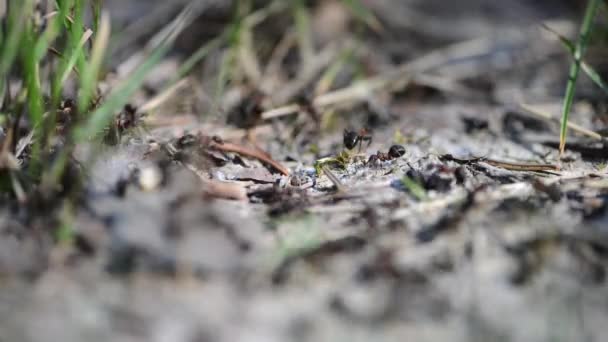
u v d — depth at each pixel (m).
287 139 0.33
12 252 0.27
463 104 0.35
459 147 0.32
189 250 0.27
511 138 0.33
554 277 0.27
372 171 0.30
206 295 0.26
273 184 0.30
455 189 0.29
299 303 0.26
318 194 0.29
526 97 0.36
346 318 0.26
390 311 0.26
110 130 0.30
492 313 0.26
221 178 0.30
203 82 0.36
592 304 0.26
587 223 0.28
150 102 0.33
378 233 0.28
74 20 0.29
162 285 0.26
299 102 0.34
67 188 0.28
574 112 0.34
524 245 0.28
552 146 0.32
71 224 0.27
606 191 0.29
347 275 0.27
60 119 0.30
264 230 0.28
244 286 0.27
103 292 0.26
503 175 0.30
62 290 0.26
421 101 0.36
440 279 0.27
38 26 0.29
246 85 0.36
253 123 0.33
